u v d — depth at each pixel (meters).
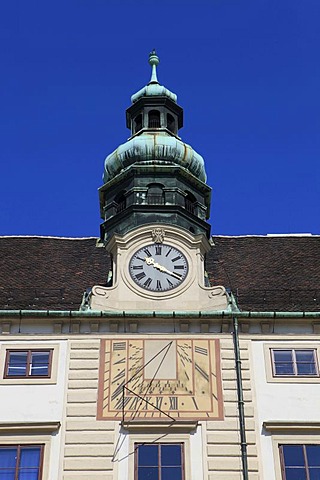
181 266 31.41
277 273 34.62
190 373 28.61
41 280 33.78
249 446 27.19
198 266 31.47
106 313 29.55
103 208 37.31
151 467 26.66
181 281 31.00
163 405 27.86
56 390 28.23
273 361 29.08
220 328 29.70
